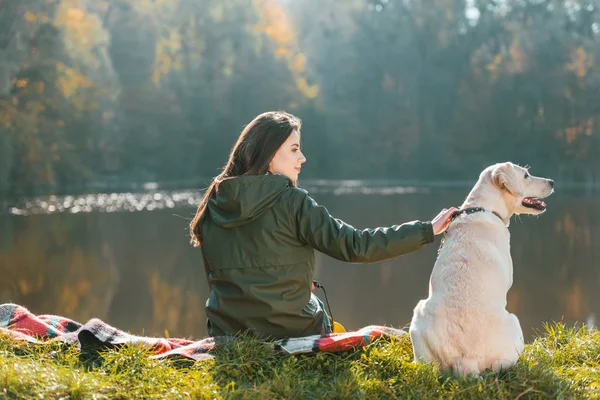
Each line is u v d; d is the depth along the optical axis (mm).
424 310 3283
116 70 50844
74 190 37875
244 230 3295
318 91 62812
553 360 3916
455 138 57938
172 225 19578
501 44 60562
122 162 49719
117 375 3107
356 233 3244
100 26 45375
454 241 3363
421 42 62594
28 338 3598
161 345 3605
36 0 32812
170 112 52188
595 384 3354
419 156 59594
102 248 15008
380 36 64000
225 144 55875
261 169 3400
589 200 31156
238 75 56688
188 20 57875
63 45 34625
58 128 34969
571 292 10328
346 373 3215
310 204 3283
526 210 3727
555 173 54781
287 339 3385
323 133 59656
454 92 60375
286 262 3312
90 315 8789
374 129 61250
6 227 18688
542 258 13617
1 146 28875
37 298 9789
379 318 8828
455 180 57406
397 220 20438
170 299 9930
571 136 54500
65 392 2908
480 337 3150
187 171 54875
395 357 3451
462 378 3107
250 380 3189
